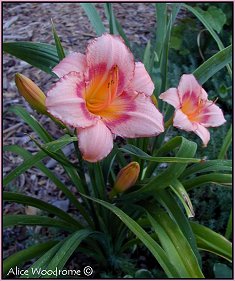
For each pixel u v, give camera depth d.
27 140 0.76
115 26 0.54
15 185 0.68
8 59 0.92
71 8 1.06
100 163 0.47
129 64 0.37
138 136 0.36
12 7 1.07
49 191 0.68
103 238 0.50
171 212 0.43
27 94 0.37
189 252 0.39
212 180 0.47
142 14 1.04
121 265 0.54
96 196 0.48
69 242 0.42
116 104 0.37
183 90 0.43
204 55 0.89
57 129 0.78
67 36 0.95
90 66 0.36
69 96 0.33
